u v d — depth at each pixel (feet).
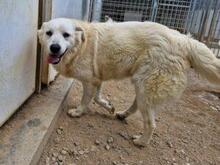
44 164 3.23
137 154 3.73
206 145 4.21
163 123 4.61
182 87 3.64
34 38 3.77
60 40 3.47
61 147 3.53
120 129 4.17
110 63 3.87
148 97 3.64
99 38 3.80
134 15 9.89
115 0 9.91
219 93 6.31
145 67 3.60
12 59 3.19
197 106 5.54
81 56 3.77
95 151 3.60
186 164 3.71
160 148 3.94
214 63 3.45
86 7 8.77
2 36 2.85
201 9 8.79
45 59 4.25
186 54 3.55
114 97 5.22
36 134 3.35
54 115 3.80
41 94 4.33
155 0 9.23
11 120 3.56
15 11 3.05
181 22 9.33
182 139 4.25
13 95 3.42
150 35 3.62
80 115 4.24
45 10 3.98
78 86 5.28
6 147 3.08
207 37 8.50
